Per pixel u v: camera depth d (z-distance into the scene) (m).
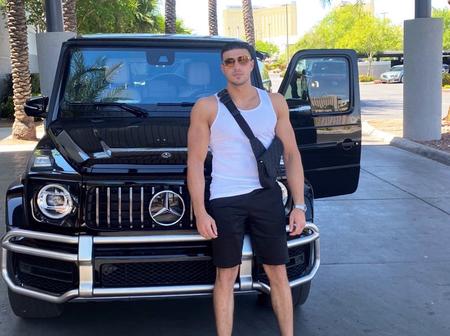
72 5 17.45
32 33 27.58
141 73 4.92
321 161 4.98
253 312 4.47
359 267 5.45
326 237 6.37
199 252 3.54
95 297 3.46
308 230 3.81
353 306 4.60
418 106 12.64
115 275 3.50
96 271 3.46
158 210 3.51
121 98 4.81
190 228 3.54
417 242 6.17
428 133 12.67
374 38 55.44
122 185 3.51
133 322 4.33
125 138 4.09
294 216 3.49
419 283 5.06
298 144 4.84
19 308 4.10
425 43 12.42
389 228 6.69
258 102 3.39
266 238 3.42
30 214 3.57
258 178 3.37
